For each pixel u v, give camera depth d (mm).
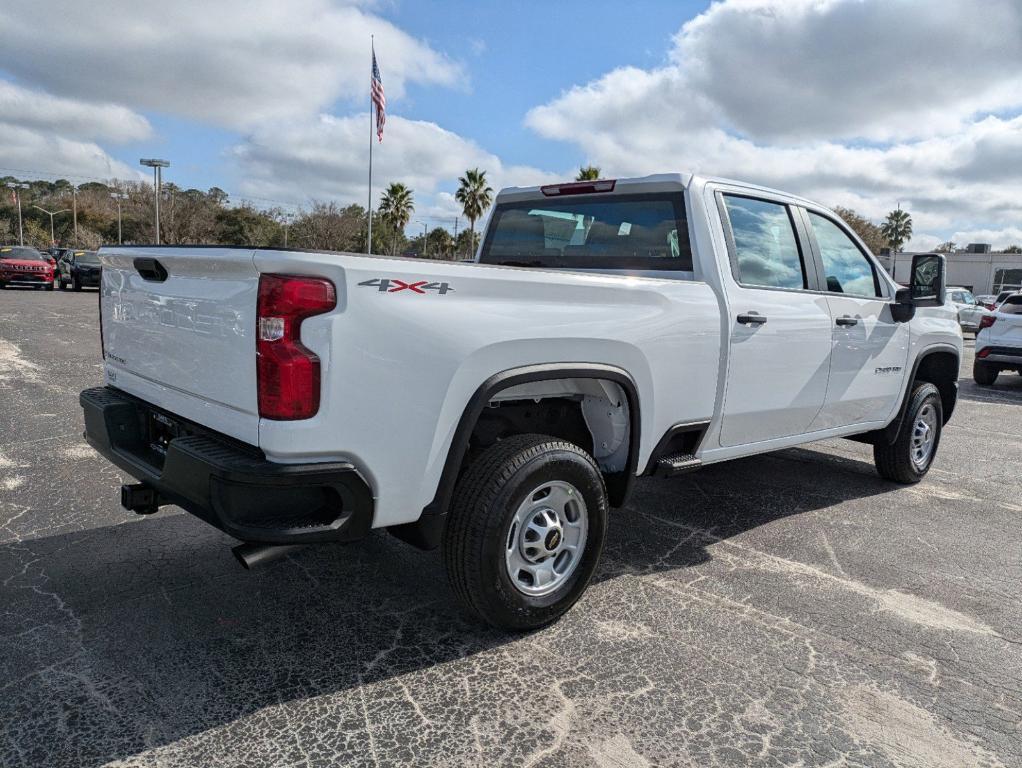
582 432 3672
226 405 2629
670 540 4309
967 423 8828
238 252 2488
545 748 2375
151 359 3105
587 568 3240
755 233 4117
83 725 2408
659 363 3445
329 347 2402
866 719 2600
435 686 2705
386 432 2566
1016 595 3695
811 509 4984
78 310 19188
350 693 2641
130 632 3016
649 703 2645
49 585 3418
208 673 2736
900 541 4422
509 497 2859
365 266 2469
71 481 4941
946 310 5691
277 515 2490
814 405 4480
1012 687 2840
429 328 2615
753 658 2984
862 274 4953
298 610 3260
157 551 3846
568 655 2959
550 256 4566
